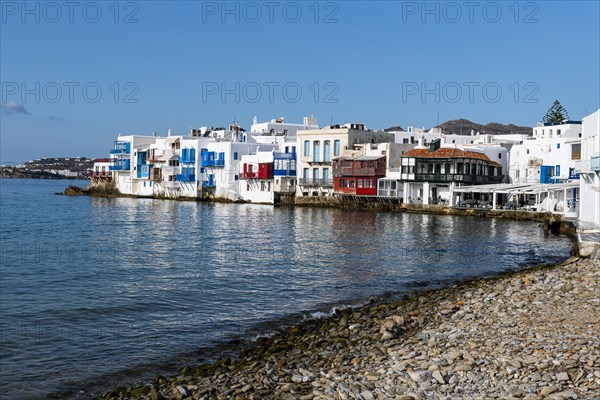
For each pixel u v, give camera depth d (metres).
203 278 35.19
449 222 72.56
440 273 37.00
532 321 19.19
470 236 57.25
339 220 75.81
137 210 97.44
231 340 22.34
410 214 86.06
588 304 21.00
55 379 18.50
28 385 18.02
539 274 28.41
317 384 15.16
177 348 21.45
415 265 40.03
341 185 99.56
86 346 21.77
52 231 65.38
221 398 14.91
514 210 76.81
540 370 14.55
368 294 30.47
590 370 14.31
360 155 100.44
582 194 52.47
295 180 108.00
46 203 120.19
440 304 24.67
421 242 52.47
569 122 113.56
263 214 86.88
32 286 33.09
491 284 28.73
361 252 46.16
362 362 16.70
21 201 127.88
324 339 20.50
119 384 18.05
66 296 30.38
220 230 64.19
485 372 14.70
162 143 131.00
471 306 23.03
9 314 26.64
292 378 15.79
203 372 18.03
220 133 136.25
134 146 139.62
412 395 13.67
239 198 115.38
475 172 88.44
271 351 20.03
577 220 54.09
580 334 17.28
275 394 14.88
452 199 86.12
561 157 86.50
